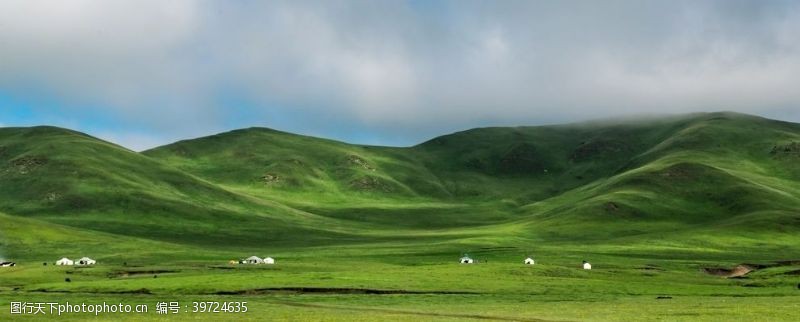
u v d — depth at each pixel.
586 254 187.75
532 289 103.56
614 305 84.44
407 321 68.19
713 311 76.50
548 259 173.88
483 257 179.00
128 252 187.38
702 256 198.25
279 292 97.56
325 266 143.00
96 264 151.50
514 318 71.06
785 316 71.88
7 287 107.25
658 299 93.81
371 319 69.56
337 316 72.50
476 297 94.06
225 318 70.50
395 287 101.88
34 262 166.38
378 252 195.38
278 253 195.12
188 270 132.75
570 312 76.38
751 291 107.19
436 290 100.81
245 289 98.31
